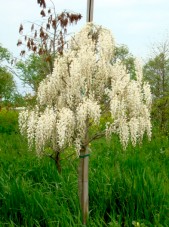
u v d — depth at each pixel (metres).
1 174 8.66
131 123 6.34
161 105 16.17
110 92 6.43
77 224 6.48
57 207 7.04
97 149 12.80
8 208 7.27
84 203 6.84
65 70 6.53
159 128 15.93
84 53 6.43
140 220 6.87
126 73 6.70
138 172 7.99
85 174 6.82
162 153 12.44
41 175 9.12
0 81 20.78
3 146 13.83
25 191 7.61
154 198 7.30
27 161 10.55
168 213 7.02
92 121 6.58
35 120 6.47
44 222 6.94
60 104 6.58
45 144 6.53
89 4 7.32
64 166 9.94
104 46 6.55
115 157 11.04
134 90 6.37
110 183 7.92
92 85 6.61
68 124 6.12
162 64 24.77
